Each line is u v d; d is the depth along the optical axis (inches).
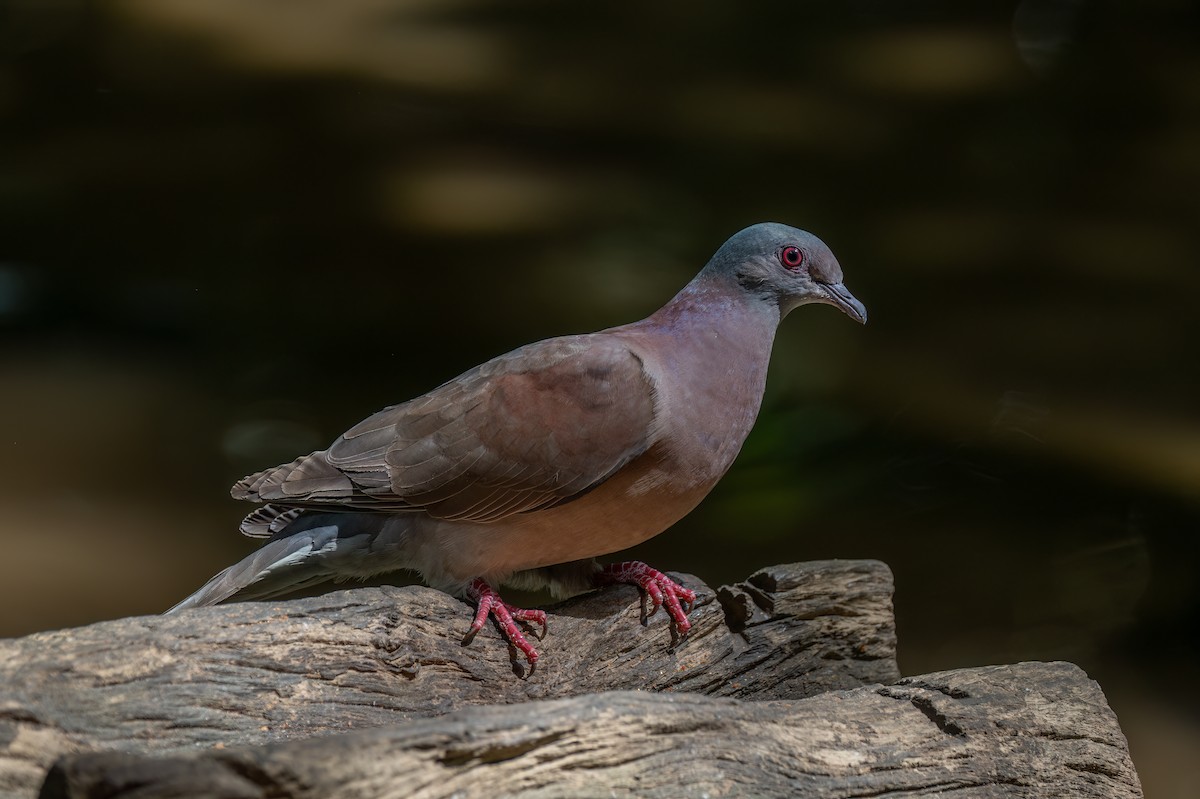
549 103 785.6
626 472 263.4
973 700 237.0
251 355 551.5
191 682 217.3
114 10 927.0
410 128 756.6
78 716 205.6
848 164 717.3
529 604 440.5
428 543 266.8
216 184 689.0
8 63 832.3
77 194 671.8
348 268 614.9
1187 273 624.4
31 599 394.0
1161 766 372.8
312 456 268.5
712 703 219.8
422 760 188.9
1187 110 775.7
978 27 900.0
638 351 266.2
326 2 957.8
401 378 534.3
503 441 259.4
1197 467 494.0
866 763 221.0
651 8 950.4
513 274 608.7
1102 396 539.5
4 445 477.4
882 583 285.3
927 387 545.3
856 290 607.5
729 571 446.6
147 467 469.4
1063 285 616.4
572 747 200.8
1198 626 425.1
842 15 930.1
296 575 273.1
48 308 577.3
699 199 680.4
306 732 225.8
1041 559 452.1
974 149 737.6
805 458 512.1
